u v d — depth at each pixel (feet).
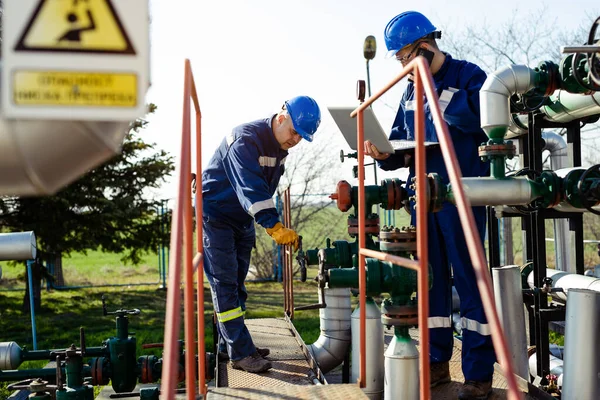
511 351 12.32
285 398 9.65
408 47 12.78
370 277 10.45
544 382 13.01
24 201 43.93
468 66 12.61
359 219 10.47
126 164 47.55
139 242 48.32
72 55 4.57
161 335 33.45
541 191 11.59
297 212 60.39
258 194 12.87
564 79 11.30
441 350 12.66
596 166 11.35
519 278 12.58
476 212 12.18
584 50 8.77
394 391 10.23
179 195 5.88
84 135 5.19
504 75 11.44
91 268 73.51
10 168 5.26
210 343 30.07
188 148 6.31
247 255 15.43
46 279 49.14
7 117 4.51
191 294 7.86
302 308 14.30
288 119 13.65
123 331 16.38
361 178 10.53
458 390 12.34
